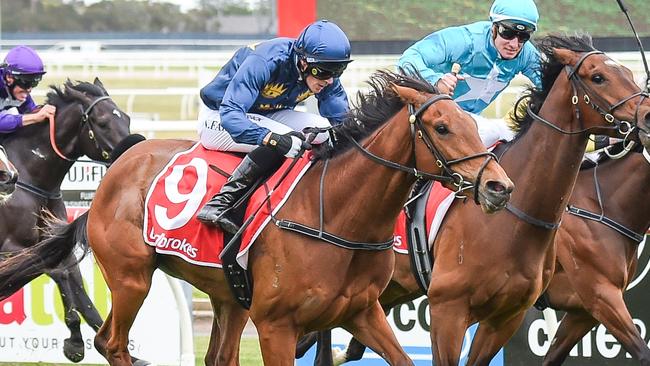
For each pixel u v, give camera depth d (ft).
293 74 27.50
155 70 88.84
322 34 26.23
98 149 37.52
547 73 27.94
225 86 29.19
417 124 24.44
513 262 27.35
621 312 30.04
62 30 162.81
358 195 25.38
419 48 30.55
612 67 26.86
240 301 27.66
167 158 29.71
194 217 28.19
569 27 40.27
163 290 38.99
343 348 37.88
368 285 25.99
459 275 27.78
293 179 26.48
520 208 27.37
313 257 25.50
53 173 37.86
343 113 28.50
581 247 30.53
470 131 23.90
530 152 27.68
